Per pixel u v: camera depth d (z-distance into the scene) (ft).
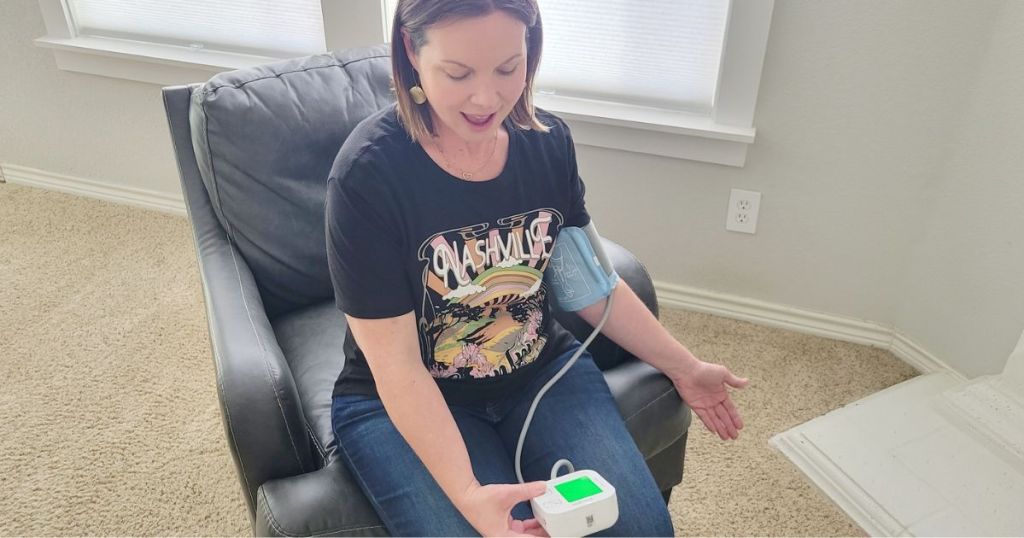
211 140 4.23
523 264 3.43
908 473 4.81
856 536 4.78
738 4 5.31
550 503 3.06
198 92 4.28
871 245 6.01
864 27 5.24
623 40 5.96
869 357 6.26
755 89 5.60
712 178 6.12
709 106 6.01
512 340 3.56
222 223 4.40
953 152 5.42
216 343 3.58
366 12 6.24
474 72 2.83
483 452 3.48
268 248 4.40
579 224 3.68
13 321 6.55
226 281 4.08
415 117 3.07
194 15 7.07
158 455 5.32
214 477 5.17
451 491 3.18
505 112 3.03
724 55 5.53
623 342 3.92
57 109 7.91
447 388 3.56
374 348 3.24
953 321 5.77
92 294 6.91
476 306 3.40
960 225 5.53
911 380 5.66
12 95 7.99
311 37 6.84
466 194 3.21
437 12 2.70
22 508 4.91
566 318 4.24
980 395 5.14
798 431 5.22
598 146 6.25
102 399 5.79
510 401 3.75
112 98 7.61
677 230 6.48
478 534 3.16
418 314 3.35
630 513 3.35
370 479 3.34
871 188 5.78
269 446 3.34
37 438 5.43
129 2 7.20
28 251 7.47
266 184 4.32
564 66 6.23
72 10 7.38
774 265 6.37
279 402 3.38
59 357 6.17
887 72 5.34
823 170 5.82
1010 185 5.12
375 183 3.06
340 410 3.59
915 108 5.40
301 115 4.38
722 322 6.65
